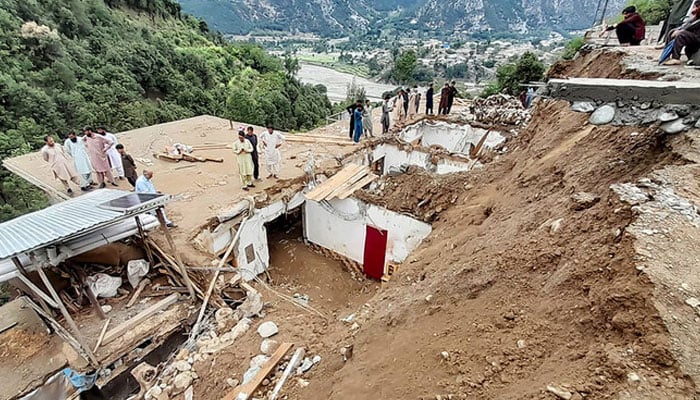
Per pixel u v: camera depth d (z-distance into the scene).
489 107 17.50
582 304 3.37
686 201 3.73
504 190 8.14
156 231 8.96
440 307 4.74
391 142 14.77
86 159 10.45
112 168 11.31
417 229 9.90
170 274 8.30
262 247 10.80
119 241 8.55
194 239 8.84
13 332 7.00
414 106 17.36
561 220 4.66
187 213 9.73
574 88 4.37
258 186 11.05
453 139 16.72
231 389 5.48
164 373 6.29
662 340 2.56
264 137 11.28
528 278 4.25
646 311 2.76
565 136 7.86
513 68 23.22
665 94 3.98
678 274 2.94
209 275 8.04
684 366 2.40
